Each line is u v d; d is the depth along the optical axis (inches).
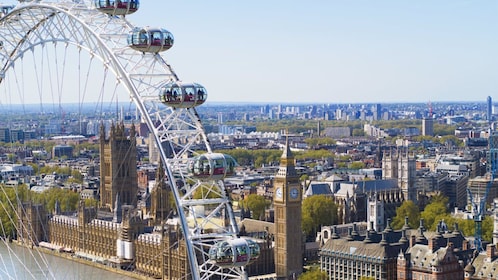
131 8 7111.2
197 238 6358.3
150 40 6727.4
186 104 6545.3
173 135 6850.4
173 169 6486.2
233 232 6501.0
